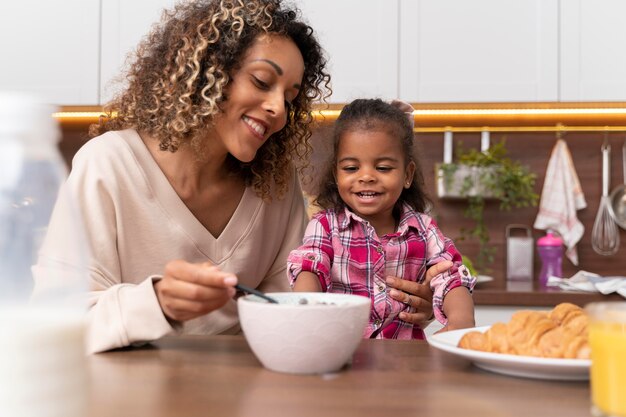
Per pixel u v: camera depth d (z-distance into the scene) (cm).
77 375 39
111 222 102
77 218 42
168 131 103
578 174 228
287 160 120
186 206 110
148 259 107
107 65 202
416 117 216
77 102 203
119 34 202
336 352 58
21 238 37
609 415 43
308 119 120
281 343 57
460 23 198
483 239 224
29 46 204
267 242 121
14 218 37
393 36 199
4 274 37
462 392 52
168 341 75
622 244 224
